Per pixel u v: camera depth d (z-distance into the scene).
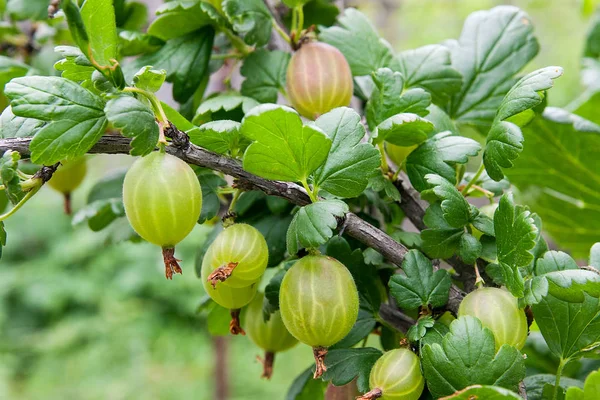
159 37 0.40
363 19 0.40
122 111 0.31
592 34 0.57
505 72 0.41
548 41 1.18
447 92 0.39
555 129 0.46
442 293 0.34
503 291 0.33
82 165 0.43
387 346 0.38
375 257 0.37
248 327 0.39
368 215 0.38
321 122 0.33
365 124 0.39
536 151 0.48
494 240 0.35
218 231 0.39
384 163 0.36
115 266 1.51
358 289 0.36
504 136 0.33
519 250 0.32
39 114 0.31
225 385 1.13
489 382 0.32
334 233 0.36
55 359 1.45
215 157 0.33
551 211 0.52
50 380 1.40
